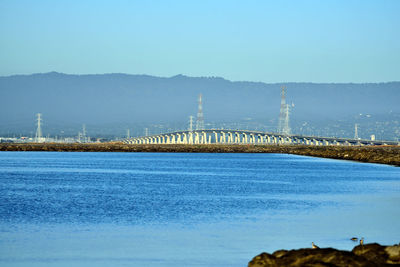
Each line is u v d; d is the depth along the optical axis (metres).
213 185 111.31
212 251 45.50
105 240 49.75
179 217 64.25
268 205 76.81
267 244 48.16
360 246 33.75
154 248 46.56
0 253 44.50
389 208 73.06
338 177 135.00
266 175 142.38
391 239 50.19
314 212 68.94
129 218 63.31
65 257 43.34
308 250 32.22
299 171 159.50
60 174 140.75
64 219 62.09
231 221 61.12
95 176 135.12
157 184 113.19
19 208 71.75
